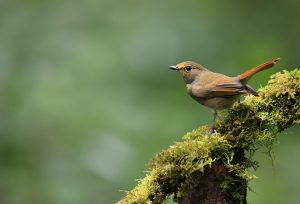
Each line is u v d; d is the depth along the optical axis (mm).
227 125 7582
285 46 14781
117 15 15141
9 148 12430
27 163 12367
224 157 7215
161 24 14578
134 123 13039
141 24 14734
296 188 12727
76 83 13547
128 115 13148
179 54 14086
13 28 14609
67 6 15250
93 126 12875
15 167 12336
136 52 14039
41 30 14711
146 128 12984
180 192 7223
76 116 12961
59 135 12672
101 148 12539
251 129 7426
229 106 8445
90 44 14312
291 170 12945
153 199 7320
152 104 13391
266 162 13055
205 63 14133
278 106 7461
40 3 15203
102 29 14781
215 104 8445
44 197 12109
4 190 12164
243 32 14922
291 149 13211
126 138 12805
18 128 12648
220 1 15281
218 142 7199
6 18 14844
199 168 7113
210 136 7270
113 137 12695
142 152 12633
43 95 13117
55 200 12031
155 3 15250
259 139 7391
